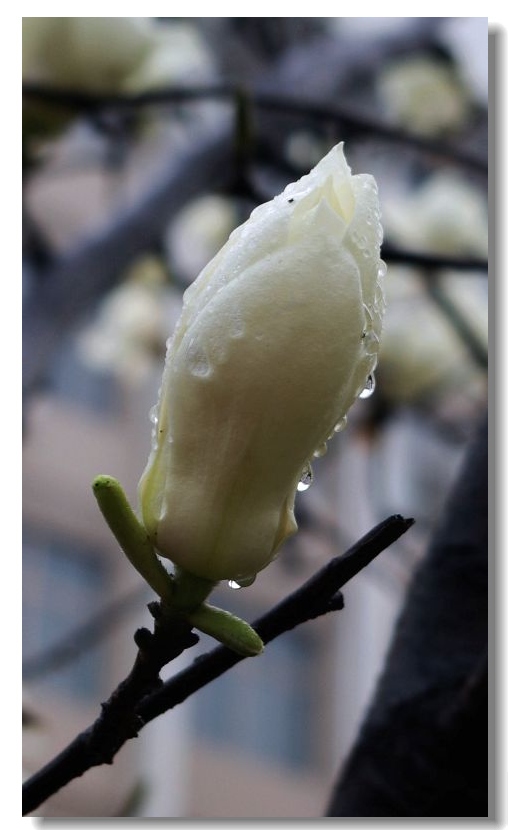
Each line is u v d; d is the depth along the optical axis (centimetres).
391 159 109
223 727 205
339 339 34
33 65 80
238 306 34
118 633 180
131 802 61
